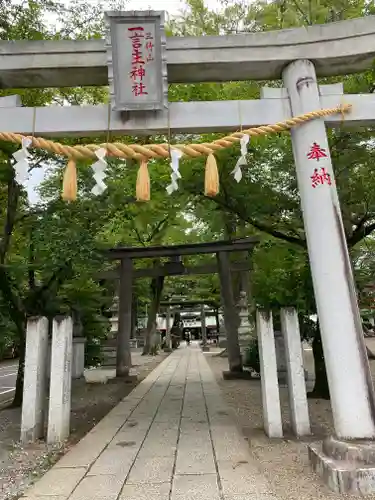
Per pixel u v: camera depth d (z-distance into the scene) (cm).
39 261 933
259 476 441
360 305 1190
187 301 3064
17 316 917
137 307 3108
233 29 828
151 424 703
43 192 959
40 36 841
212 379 1276
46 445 605
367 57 536
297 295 912
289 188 895
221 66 545
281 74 565
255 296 1081
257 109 530
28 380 638
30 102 893
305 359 1734
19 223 991
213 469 466
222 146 482
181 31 822
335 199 495
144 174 471
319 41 534
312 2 730
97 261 1052
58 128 515
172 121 520
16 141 477
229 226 1287
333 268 473
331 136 791
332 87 532
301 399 618
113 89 510
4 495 429
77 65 532
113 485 426
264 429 640
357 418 435
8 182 849
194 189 916
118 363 1354
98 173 461
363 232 884
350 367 447
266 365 630
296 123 506
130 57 512
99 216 977
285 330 643
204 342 3397
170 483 427
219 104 528
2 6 826
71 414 855
